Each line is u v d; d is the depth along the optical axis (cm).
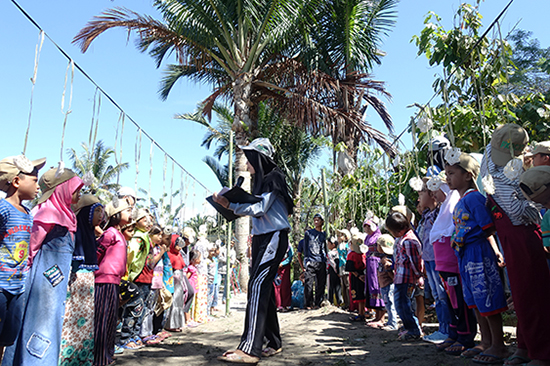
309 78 966
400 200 436
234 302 1027
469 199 287
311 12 972
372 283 517
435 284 368
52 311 271
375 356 339
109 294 336
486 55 407
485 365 275
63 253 283
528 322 237
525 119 477
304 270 808
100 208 322
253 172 379
